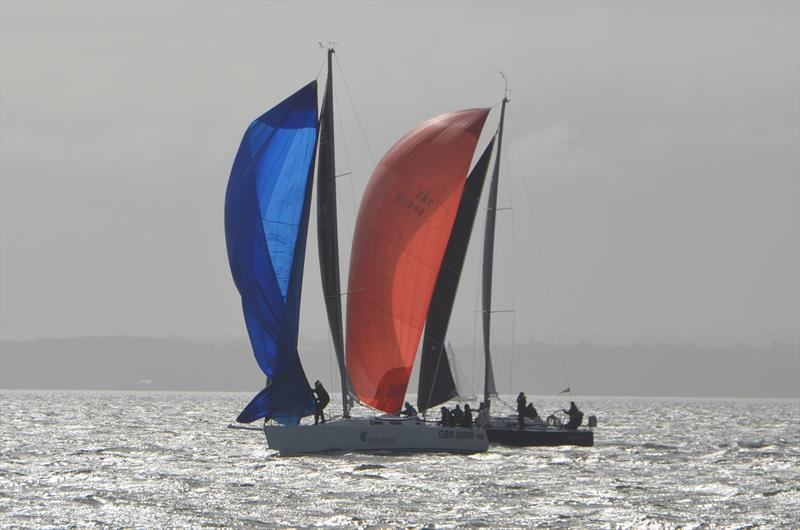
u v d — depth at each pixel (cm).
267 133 17450
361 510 14075
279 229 17512
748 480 18100
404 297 18362
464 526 13125
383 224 18300
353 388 18300
